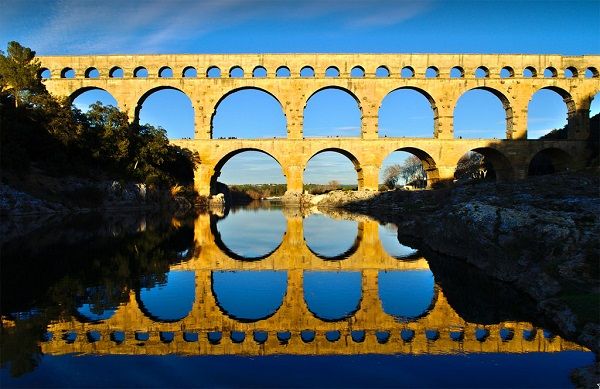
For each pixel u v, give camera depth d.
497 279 21.66
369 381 10.82
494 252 23.20
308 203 97.62
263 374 11.20
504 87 83.94
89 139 71.62
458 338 13.84
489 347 13.07
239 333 14.26
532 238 21.42
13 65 67.88
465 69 84.25
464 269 24.33
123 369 11.32
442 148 83.44
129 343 13.13
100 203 67.94
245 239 37.31
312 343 13.47
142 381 10.64
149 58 84.50
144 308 16.64
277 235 40.56
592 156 81.88
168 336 13.82
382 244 34.56
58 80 83.75
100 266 23.94
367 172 84.00
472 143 83.31
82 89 84.44
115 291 18.92
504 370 11.44
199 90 84.44
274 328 14.78
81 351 12.44
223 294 18.98
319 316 16.17
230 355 12.42
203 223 52.00
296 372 11.34
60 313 15.73
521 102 83.75
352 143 83.75
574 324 14.11
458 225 27.45
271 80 84.25
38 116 64.81
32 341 13.11
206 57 84.62
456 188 59.22
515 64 84.12
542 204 30.58
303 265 25.64
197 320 15.43
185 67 84.88
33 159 63.25
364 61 84.62
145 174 79.62
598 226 20.72
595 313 13.98
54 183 62.47
